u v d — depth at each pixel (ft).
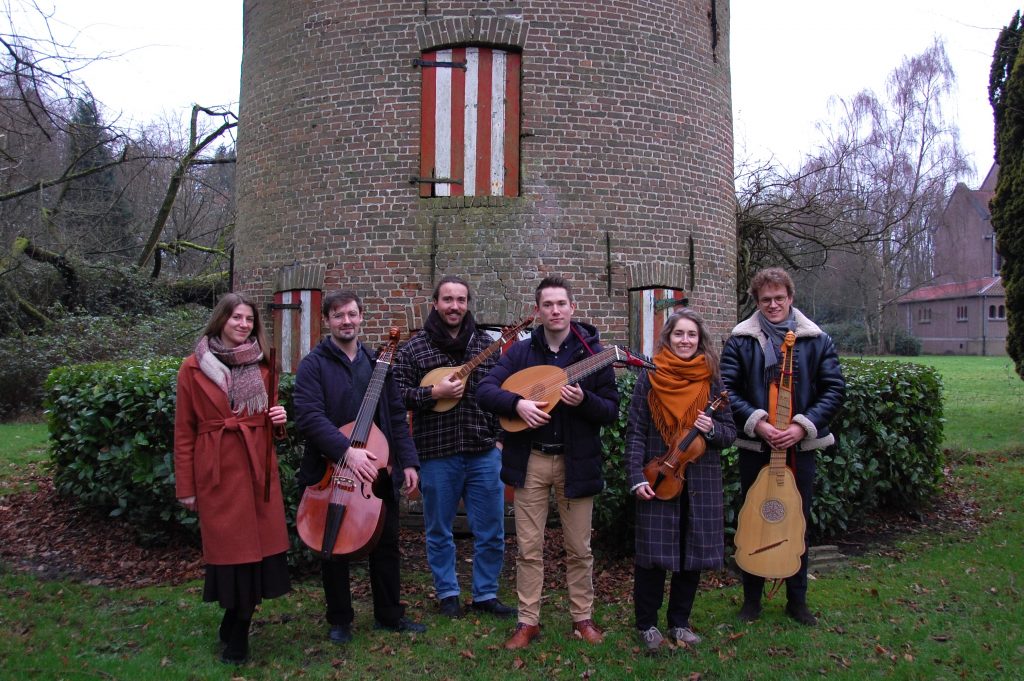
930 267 139.23
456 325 15.81
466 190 27.17
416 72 27.30
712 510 13.78
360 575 18.06
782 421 14.46
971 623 15.01
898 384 21.68
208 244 89.20
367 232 27.43
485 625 15.10
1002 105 35.83
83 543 20.30
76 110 27.53
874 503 21.79
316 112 28.22
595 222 27.48
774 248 45.57
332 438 13.51
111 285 61.87
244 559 12.85
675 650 13.73
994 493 25.80
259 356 13.60
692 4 29.58
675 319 14.15
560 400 13.71
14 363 47.65
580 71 27.40
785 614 15.37
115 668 13.03
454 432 15.60
